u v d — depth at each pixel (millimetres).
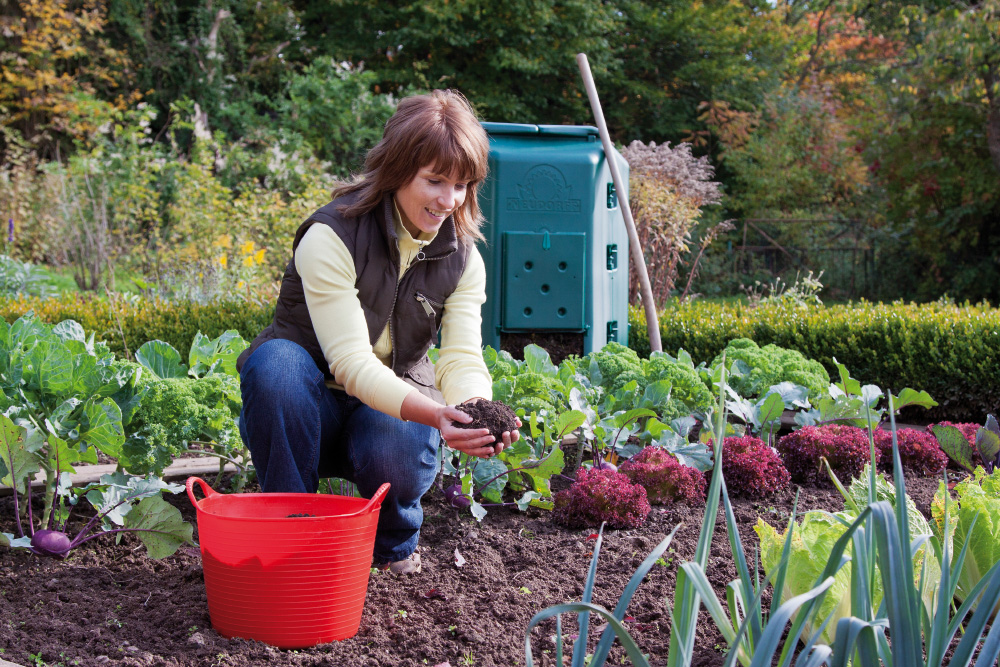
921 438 3223
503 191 4184
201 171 10484
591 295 4316
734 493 2934
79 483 2637
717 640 1806
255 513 1875
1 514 2443
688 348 5594
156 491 2184
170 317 5535
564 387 3084
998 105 11328
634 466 2795
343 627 1767
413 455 2055
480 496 2740
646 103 17391
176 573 2121
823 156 15078
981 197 12008
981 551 1770
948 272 13078
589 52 16219
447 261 2135
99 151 11047
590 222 4277
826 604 1569
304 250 1974
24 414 2252
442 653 1737
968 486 1947
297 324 2092
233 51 16469
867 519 1364
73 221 9672
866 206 14859
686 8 17328
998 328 4668
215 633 1754
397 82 16109
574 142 4422
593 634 1835
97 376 2338
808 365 3977
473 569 2191
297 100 13516
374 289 2016
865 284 14062
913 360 4820
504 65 15453
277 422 1930
